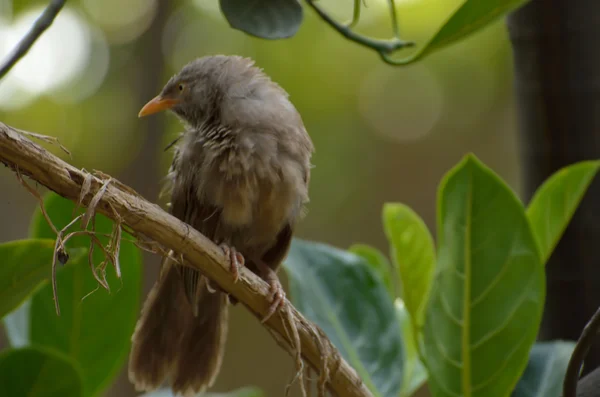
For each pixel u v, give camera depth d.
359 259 6.39
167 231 4.57
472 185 4.82
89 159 18.12
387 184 23.83
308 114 20.94
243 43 18.73
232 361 23.59
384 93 22.52
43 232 5.35
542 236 5.62
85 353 5.39
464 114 23.38
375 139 22.98
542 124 6.53
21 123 18.06
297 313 5.20
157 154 14.77
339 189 23.16
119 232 4.34
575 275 6.37
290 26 4.86
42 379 4.34
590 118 6.37
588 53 6.33
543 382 5.43
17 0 15.49
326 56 20.05
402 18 17.61
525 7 6.50
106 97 18.03
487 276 4.84
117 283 5.39
